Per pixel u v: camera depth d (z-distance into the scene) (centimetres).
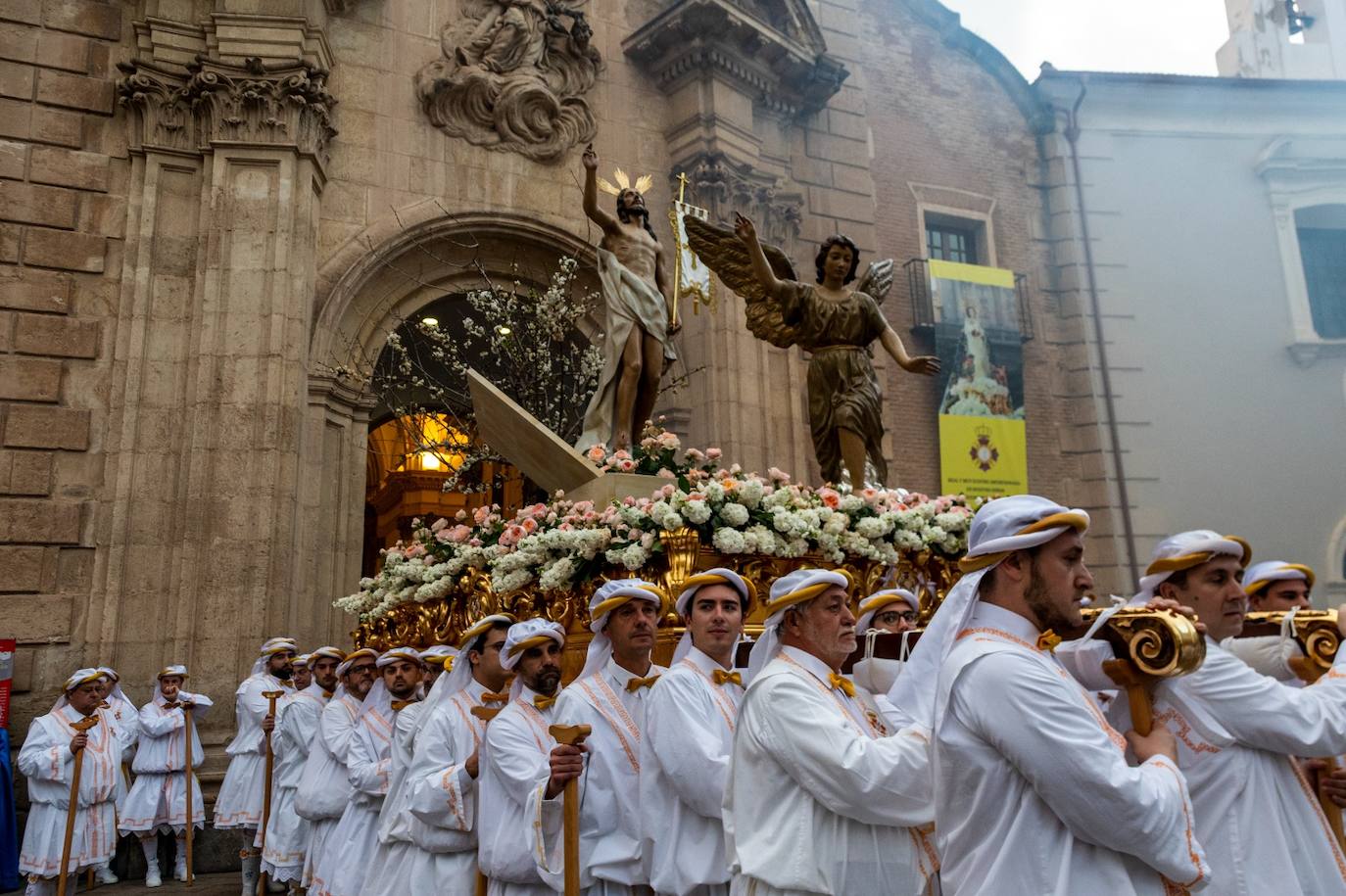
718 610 407
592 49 1563
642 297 913
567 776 393
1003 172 1966
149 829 1017
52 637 1133
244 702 1025
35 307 1192
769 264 869
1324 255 1823
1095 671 278
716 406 1518
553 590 639
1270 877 280
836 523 648
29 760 903
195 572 1148
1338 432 1702
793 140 1745
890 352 843
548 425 1263
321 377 1288
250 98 1251
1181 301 1805
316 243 1335
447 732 514
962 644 260
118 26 1284
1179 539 319
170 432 1196
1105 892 231
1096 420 1791
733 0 1566
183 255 1242
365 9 1430
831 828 302
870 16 1944
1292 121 1828
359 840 656
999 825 241
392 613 891
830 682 327
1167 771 240
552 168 1516
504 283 1491
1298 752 285
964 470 1748
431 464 2286
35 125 1226
